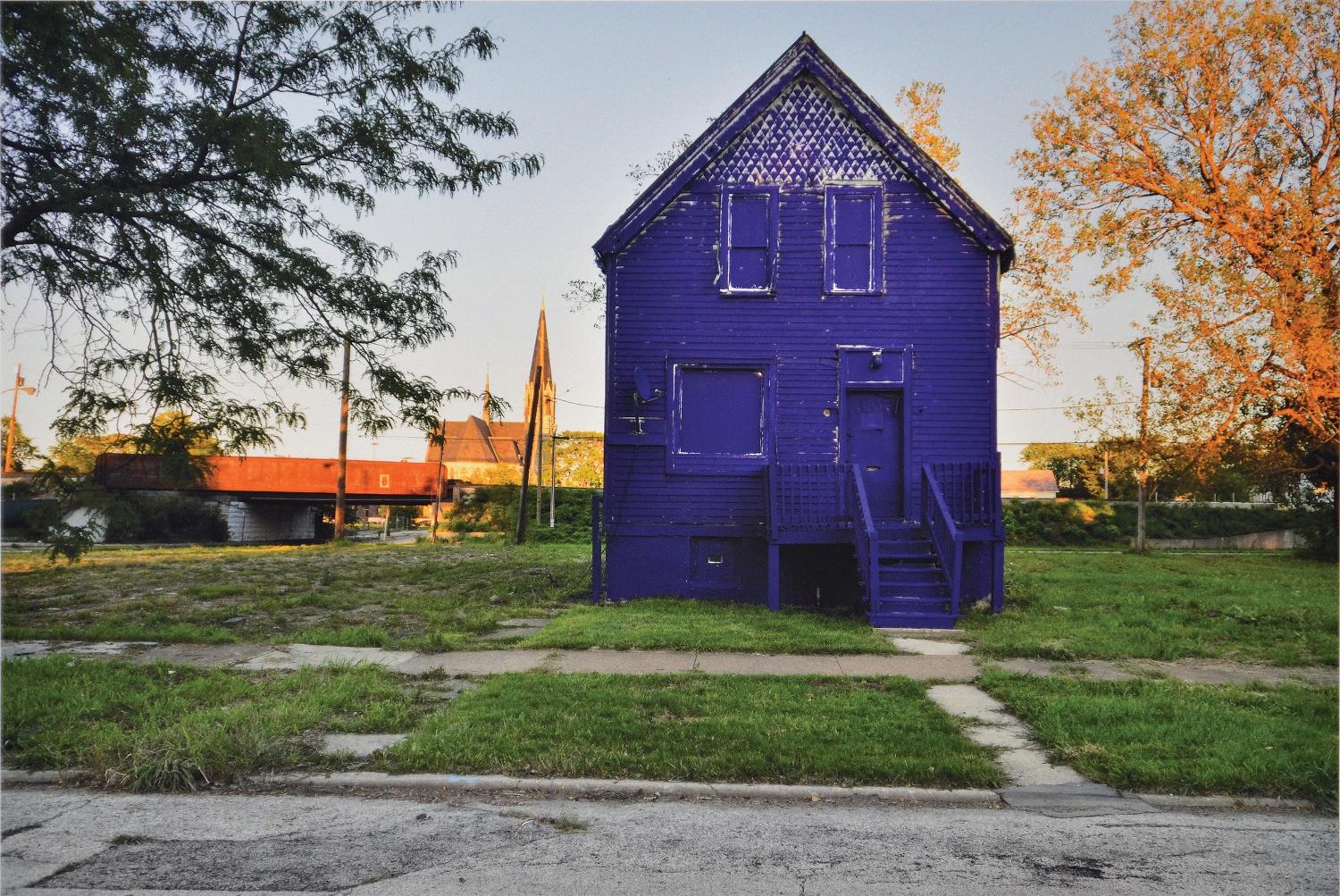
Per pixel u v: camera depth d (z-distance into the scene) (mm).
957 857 5098
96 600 15320
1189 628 13266
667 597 15758
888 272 15773
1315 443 31125
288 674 9570
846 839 5379
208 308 14617
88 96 12734
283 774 6441
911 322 15750
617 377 15883
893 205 15844
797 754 6711
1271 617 14344
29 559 26000
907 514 15469
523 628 12984
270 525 60906
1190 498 59281
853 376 15703
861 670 10078
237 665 10125
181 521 51062
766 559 15812
